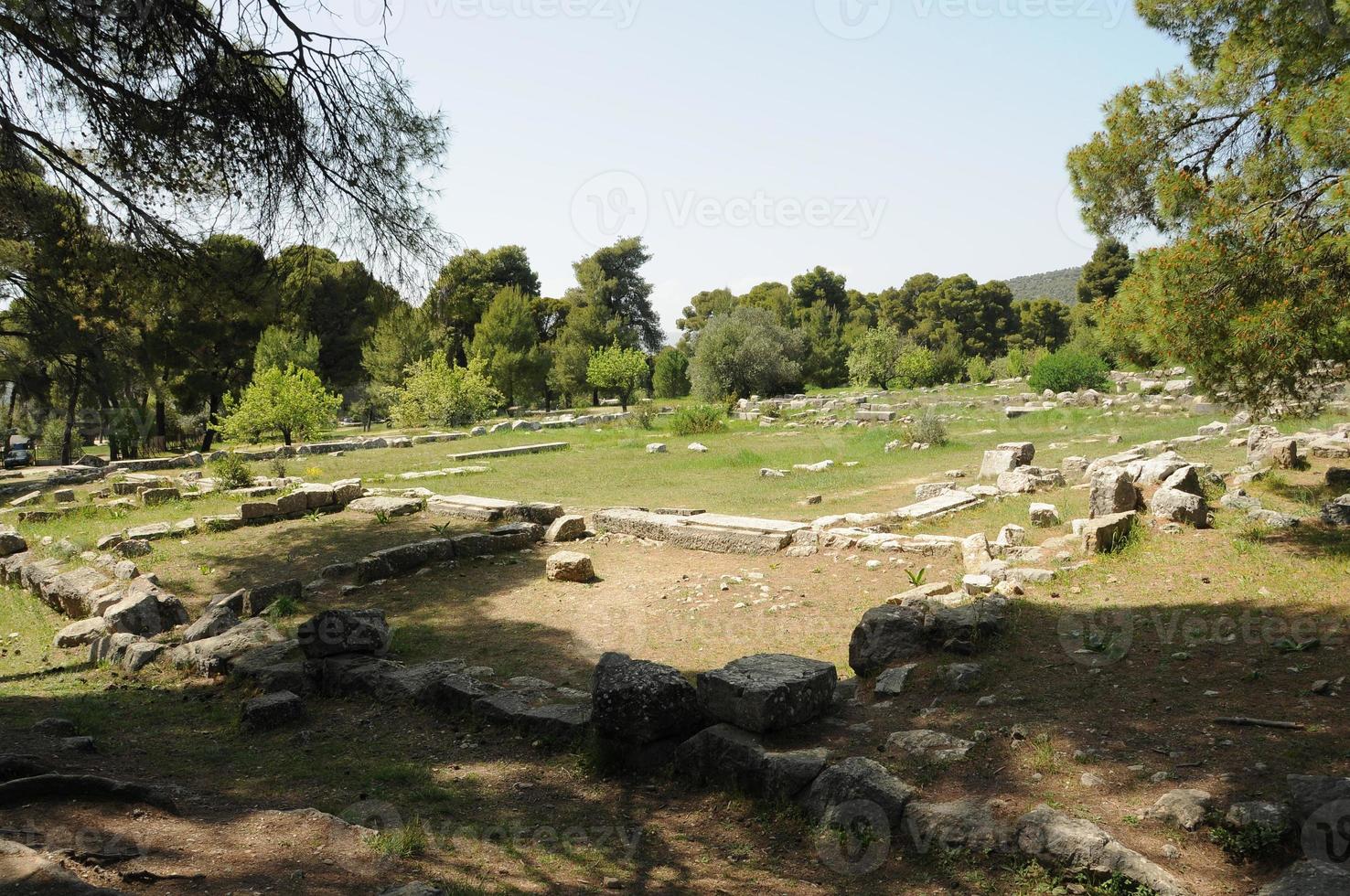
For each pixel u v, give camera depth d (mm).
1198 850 3572
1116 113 11250
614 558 10750
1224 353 7695
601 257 62000
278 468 18828
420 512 14211
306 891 3438
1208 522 8750
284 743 5762
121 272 10117
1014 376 42000
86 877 3375
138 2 7320
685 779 4852
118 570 10711
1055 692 5344
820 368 54938
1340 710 4617
